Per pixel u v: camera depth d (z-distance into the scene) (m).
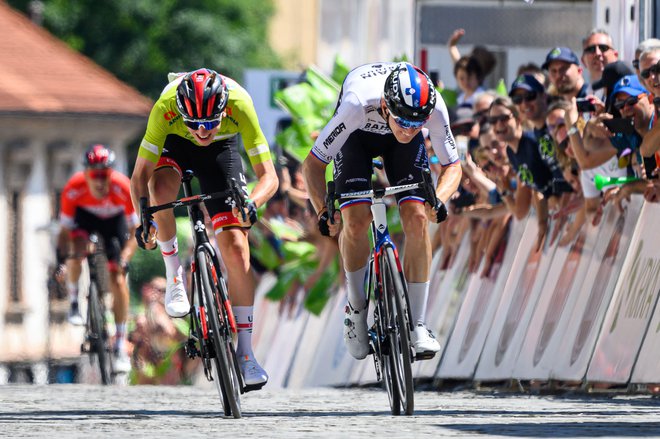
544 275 25.30
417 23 36.38
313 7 109.00
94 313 31.53
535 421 15.66
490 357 26.86
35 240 83.31
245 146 18.62
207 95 17.28
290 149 35.06
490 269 27.83
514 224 26.98
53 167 84.81
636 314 21.34
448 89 31.86
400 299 16.64
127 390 27.09
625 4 27.50
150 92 96.06
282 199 37.75
